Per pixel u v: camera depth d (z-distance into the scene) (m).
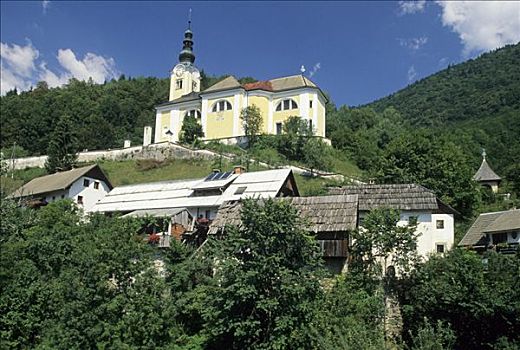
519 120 112.44
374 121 120.06
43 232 39.34
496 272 33.88
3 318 32.25
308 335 29.34
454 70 192.12
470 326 32.62
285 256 31.53
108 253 31.48
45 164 84.56
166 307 31.50
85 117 135.50
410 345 32.81
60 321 29.69
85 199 62.09
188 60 105.38
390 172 61.16
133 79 173.62
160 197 54.34
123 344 28.48
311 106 88.19
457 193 59.25
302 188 67.94
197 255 36.69
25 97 148.62
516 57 175.50
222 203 47.50
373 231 36.47
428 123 145.75
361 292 34.41
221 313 30.66
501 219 47.19
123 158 87.56
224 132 89.81
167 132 92.75
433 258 36.72
